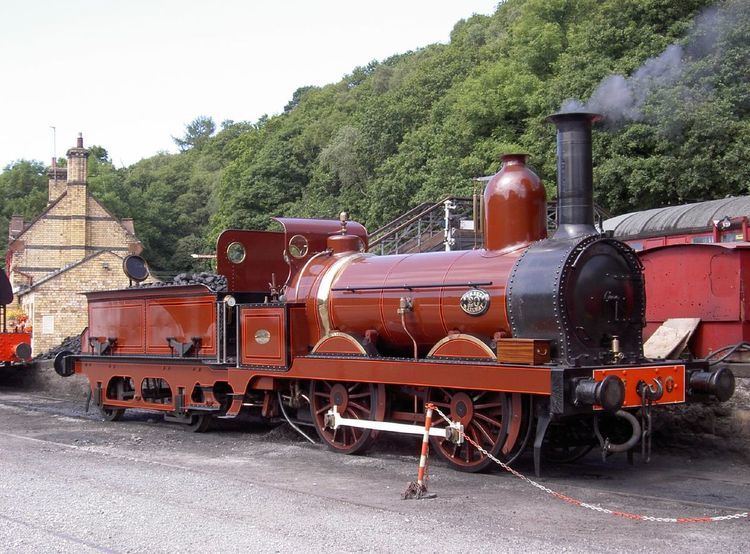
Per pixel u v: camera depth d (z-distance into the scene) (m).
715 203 15.84
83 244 38.88
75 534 5.98
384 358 9.52
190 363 12.34
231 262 12.48
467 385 8.53
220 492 7.44
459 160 30.02
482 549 5.55
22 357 20.42
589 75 22.91
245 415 14.40
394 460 9.59
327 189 41.84
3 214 57.91
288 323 10.82
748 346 10.56
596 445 9.44
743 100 20.20
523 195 8.87
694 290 11.57
